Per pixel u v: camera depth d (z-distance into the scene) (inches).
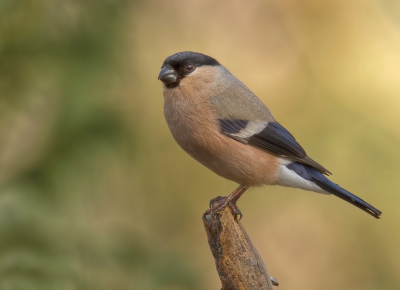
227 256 274.5
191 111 335.9
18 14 389.7
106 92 416.8
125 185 472.1
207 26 609.3
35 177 400.8
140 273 406.9
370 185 551.5
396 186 546.3
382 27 612.7
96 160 413.4
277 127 350.6
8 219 369.7
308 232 579.8
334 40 615.8
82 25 410.9
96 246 395.5
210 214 281.0
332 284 569.9
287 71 615.8
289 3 622.8
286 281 576.4
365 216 561.3
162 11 538.3
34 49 398.9
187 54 347.3
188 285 415.5
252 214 585.0
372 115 574.9
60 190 400.5
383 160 551.5
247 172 339.9
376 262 558.3
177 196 532.1
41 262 361.4
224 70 360.2
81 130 410.0
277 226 585.6
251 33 623.5
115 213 474.3
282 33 626.2
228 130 335.0
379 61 601.3
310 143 570.6
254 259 273.6
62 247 375.6
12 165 405.1
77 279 370.9
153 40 520.7
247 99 350.6
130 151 437.7
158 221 511.2
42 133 408.8
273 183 350.9
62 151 407.8
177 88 341.1
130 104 453.4
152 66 517.0
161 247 446.0
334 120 578.2
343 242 571.2
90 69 410.9
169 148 525.3
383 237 555.5
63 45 406.3
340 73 604.4
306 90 600.7
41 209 382.6
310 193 577.6
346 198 345.1
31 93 401.1
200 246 543.8
